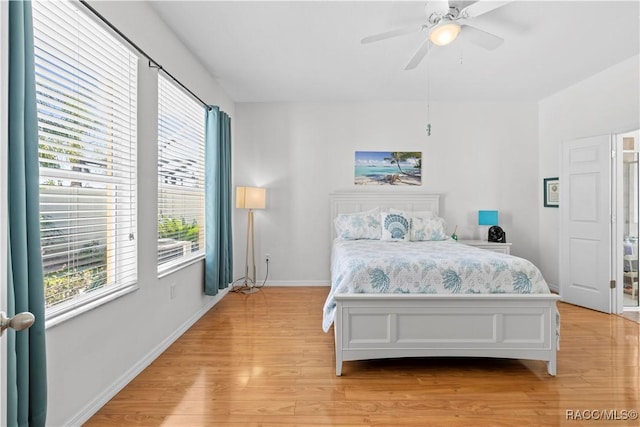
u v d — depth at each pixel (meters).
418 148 4.55
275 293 4.23
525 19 2.53
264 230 4.59
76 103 1.67
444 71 3.52
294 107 4.55
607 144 3.40
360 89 4.06
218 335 2.85
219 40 2.84
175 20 2.53
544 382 2.07
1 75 0.76
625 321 3.18
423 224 3.91
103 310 1.83
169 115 2.74
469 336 2.15
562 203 3.85
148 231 2.31
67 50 1.61
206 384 2.04
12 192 1.17
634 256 3.75
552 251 4.34
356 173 4.55
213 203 3.36
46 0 1.47
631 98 3.23
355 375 2.16
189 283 3.05
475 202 4.55
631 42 2.90
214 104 3.73
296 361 2.36
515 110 4.54
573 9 2.39
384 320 2.14
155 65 2.36
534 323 2.14
